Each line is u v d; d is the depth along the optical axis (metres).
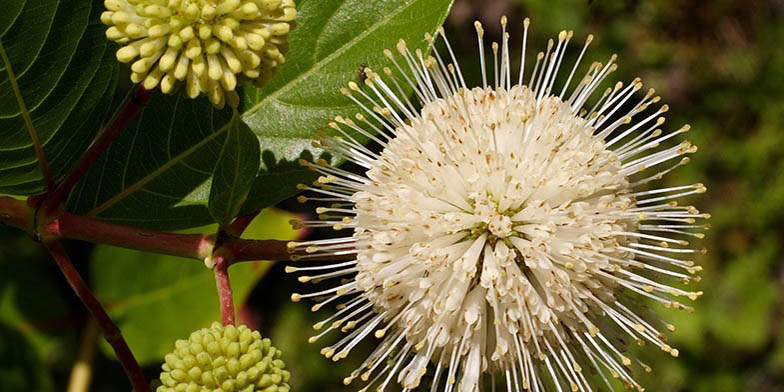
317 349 0.40
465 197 0.21
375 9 0.22
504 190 0.21
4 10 0.20
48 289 0.26
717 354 0.48
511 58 0.45
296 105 0.22
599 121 0.22
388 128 0.22
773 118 0.51
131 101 0.21
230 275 0.26
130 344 0.26
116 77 0.21
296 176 0.22
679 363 0.47
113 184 0.22
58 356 0.27
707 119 0.51
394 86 0.22
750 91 0.51
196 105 0.22
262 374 0.20
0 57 0.20
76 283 0.21
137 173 0.22
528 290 0.21
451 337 0.21
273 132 0.22
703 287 0.49
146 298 0.26
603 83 0.46
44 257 0.28
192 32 0.20
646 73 0.49
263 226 0.26
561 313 0.21
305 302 0.40
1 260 0.26
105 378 0.30
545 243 0.21
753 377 0.49
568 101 0.22
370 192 0.21
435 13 0.22
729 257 0.50
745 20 0.51
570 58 0.46
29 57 0.20
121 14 0.20
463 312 0.21
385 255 0.21
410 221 0.21
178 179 0.22
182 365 0.20
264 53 0.20
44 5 0.20
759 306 0.49
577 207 0.21
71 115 0.21
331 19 0.22
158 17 0.20
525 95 0.22
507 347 0.21
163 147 0.22
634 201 0.22
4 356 0.25
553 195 0.21
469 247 0.21
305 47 0.22
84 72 0.21
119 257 0.26
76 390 0.25
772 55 0.51
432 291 0.21
